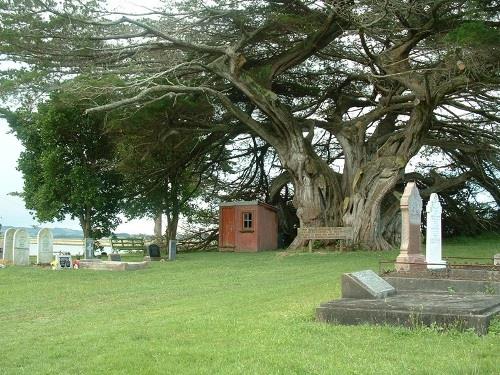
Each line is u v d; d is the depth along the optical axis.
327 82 37.38
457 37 19.17
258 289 15.48
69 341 9.34
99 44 27.81
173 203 38.12
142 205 36.84
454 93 29.50
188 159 37.53
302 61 31.39
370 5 23.23
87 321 11.48
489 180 41.62
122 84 27.20
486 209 44.56
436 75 25.98
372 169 30.88
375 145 33.69
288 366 7.37
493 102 33.41
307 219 31.91
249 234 35.28
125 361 7.80
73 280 18.53
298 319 10.54
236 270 21.23
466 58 20.91
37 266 23.97
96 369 7.52
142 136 32.50
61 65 28.19
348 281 11.48
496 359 7.67
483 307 9.95
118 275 20.03
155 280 18.41
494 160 39.62
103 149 33.97
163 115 31.00
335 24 28.08
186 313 11.85
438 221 18.20
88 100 29.83
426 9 24.12
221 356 7.94
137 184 36.16
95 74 27.86
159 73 27.59
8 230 25.78
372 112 33.62
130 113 29.95
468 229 43.78
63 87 27.12
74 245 41.31
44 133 32.50
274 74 31.20
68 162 33.34
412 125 29.97
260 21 28.22
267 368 7.29
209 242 42.78
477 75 22.53
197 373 7.18
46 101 31.09
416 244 17.83
